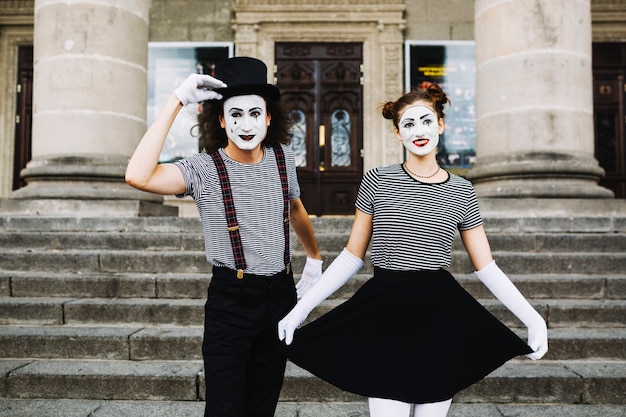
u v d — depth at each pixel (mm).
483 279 2215
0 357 3791
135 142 6719
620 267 4676
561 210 5820
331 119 10219
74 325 4125
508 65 6242
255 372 2268
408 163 2264
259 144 2232
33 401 3365
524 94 6156
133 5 6727
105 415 3156
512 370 3486
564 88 6137
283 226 2230
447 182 2184
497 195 6102
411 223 2127
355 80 10211
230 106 2143
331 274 2225
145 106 6949
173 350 3754
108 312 4121
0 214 6102
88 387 3416
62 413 3178
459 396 3365
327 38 10148
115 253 4887
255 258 2141
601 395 3336
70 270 4801
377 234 2188
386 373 2080
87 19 6402
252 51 10078
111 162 6426
